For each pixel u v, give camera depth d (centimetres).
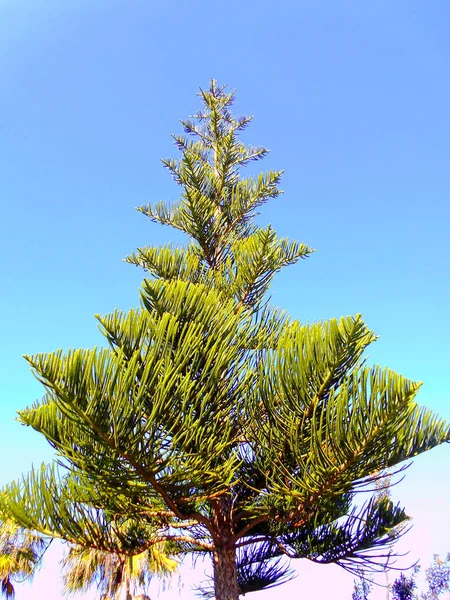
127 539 420
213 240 586
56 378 290
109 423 305
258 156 668
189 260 510
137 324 347
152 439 322
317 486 346
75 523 379
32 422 340
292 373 354
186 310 395
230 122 686
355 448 319
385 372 306
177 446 353
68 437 348
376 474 369
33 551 812
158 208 611
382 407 303
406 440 353
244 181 614
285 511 391
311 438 336
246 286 491
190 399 363
